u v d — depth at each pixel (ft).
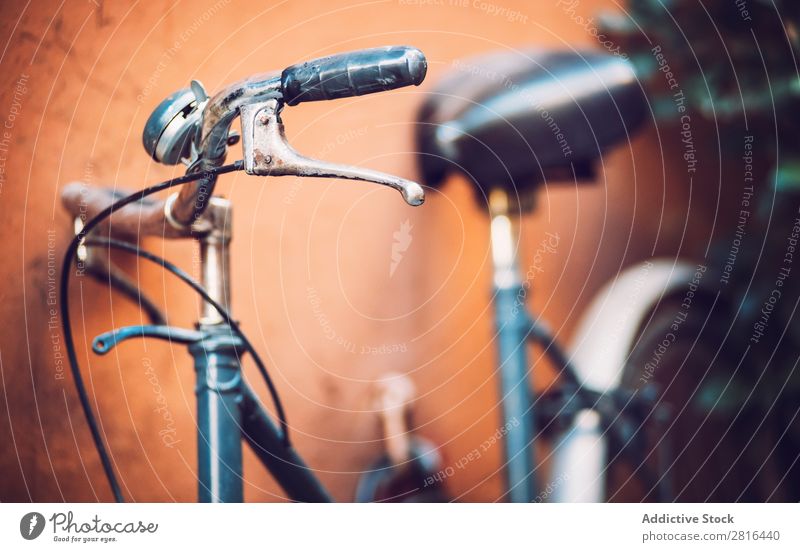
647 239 4.41
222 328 2.14
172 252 3.32
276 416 3.59
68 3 3.13
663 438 4.02
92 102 3.18
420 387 3.89
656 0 4.21
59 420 3.16
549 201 4.25
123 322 3.26
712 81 4.23
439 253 3.92
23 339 3.09
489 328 3.99
